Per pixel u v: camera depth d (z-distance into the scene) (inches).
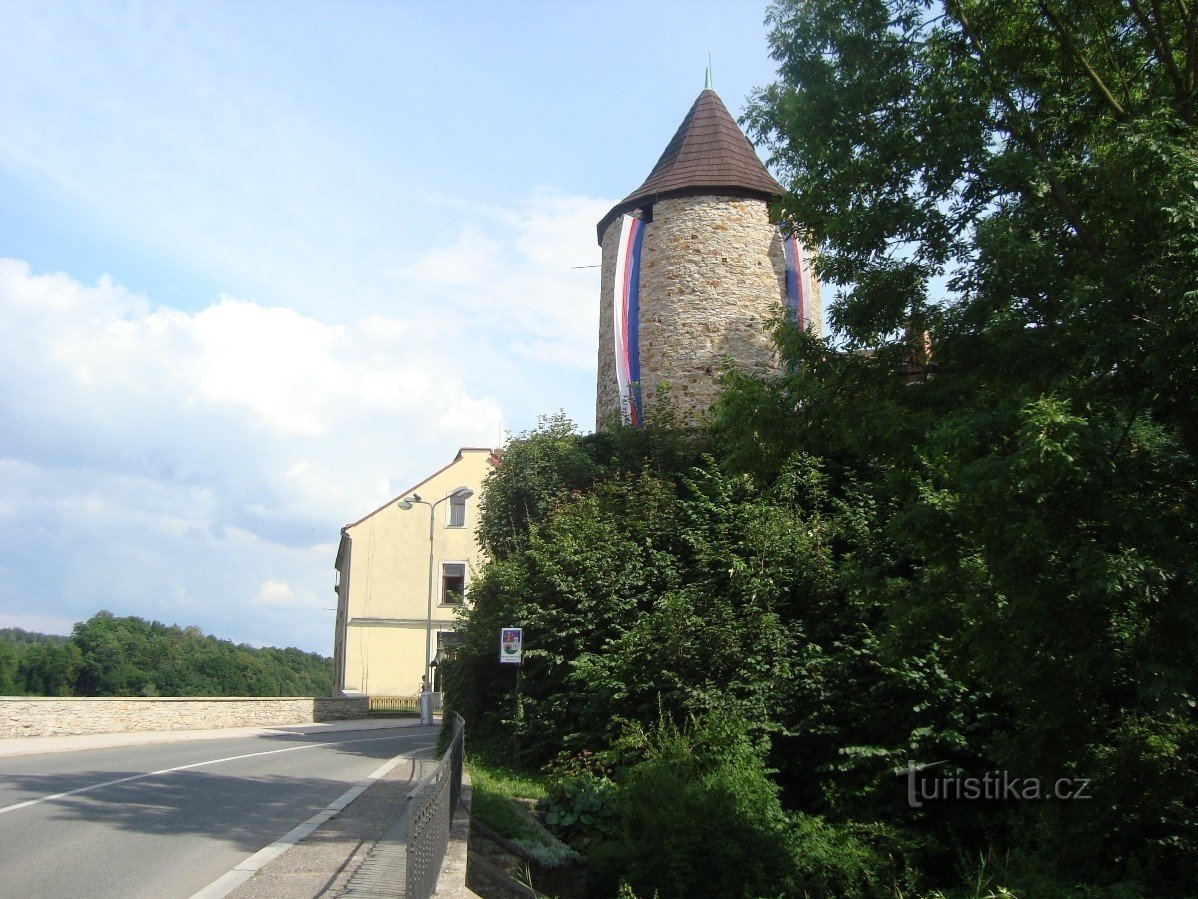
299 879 278.1
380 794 470.6
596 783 505.7
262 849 322.7
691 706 568.4
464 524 1685.5
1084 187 389.4
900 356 416.8
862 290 421.7
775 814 488.7
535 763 652.1
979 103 406.0
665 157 1034.1
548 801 491.8
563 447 841.5
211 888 265.0
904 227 407.8
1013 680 369.7
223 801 428.5
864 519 634.8
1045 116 420.8
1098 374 344.5
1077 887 390.0
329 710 1302.9
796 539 635.5
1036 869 411.2
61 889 258.8
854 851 492.1
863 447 392.2
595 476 818.8
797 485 701.3
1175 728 402.9
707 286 952.9
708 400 926.4
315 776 546.6
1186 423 350.6
